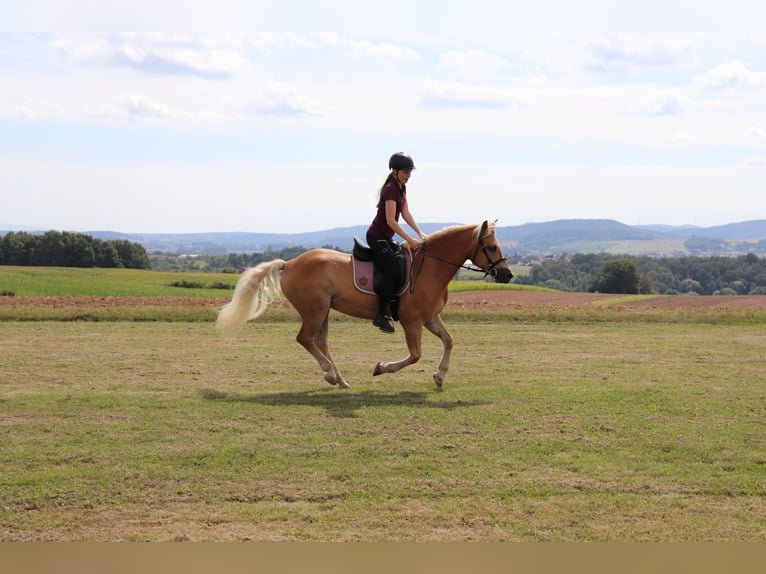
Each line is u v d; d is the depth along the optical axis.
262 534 4.43
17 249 83.38
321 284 9.23
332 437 6.80
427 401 8.54
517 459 6.12
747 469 5.89
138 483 5.43
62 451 6.25
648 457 6.20
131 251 88.00
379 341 14.08
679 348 13.48
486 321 18.33
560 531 4.52
